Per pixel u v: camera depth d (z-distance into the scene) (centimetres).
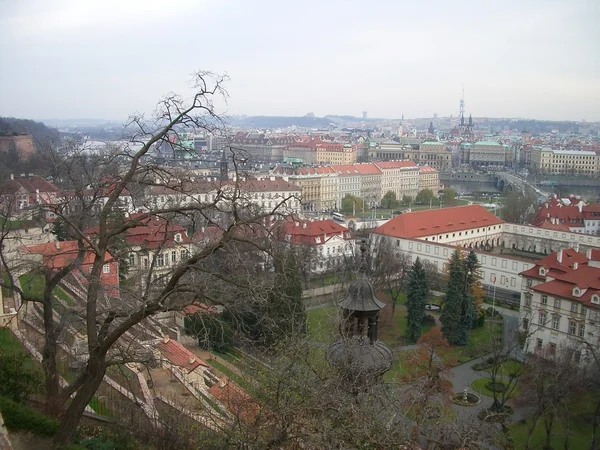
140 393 4650
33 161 13725
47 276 3959
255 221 3170
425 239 15350
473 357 9262
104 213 3173
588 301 8512
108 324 3086
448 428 2925
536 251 16875
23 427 3148
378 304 2723
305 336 3638
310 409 2648
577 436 6744
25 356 3872
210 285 3356
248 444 2864
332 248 14288
